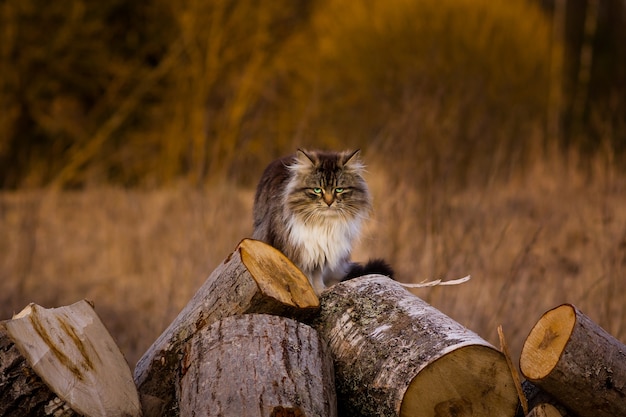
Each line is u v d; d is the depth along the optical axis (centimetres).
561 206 1101
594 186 1097
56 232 1299
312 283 650
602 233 888
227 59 2077
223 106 1778
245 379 427
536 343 446
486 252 879
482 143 1288
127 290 1012
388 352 462
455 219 932
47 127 2081
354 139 1553
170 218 1259
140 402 470
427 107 1196
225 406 415
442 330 460
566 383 433
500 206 1102
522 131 1509
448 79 1470
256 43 2088
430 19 1688
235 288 490
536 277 848
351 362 475
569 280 834
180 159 2056
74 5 2083
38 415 439
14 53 2070
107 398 450
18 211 1295
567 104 1859
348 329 488
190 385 443
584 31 2022
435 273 794
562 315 444
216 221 1007
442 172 1012
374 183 1030
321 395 436
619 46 1964
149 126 2134
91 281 1060
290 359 444
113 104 2141
